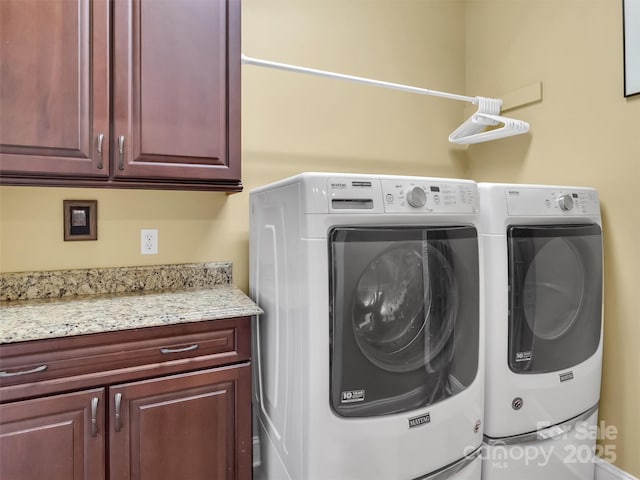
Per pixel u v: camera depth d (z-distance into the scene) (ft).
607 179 5.54
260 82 6.32
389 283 3.66
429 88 7.82
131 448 3.86
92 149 4.23
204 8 4.75
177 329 4.05
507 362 4.44
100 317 3.96
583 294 5.04
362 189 3.54
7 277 4.79
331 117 6.90
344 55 7.00
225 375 4.28
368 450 3.53
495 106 7.00
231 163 4.92
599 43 5.64
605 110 5.57
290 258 3.79
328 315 3.38
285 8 6.51
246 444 4.40
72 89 4.13
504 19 7.20
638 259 5.17
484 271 4.43
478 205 4.20
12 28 3.89
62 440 3.59
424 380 3.82
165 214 5.74
